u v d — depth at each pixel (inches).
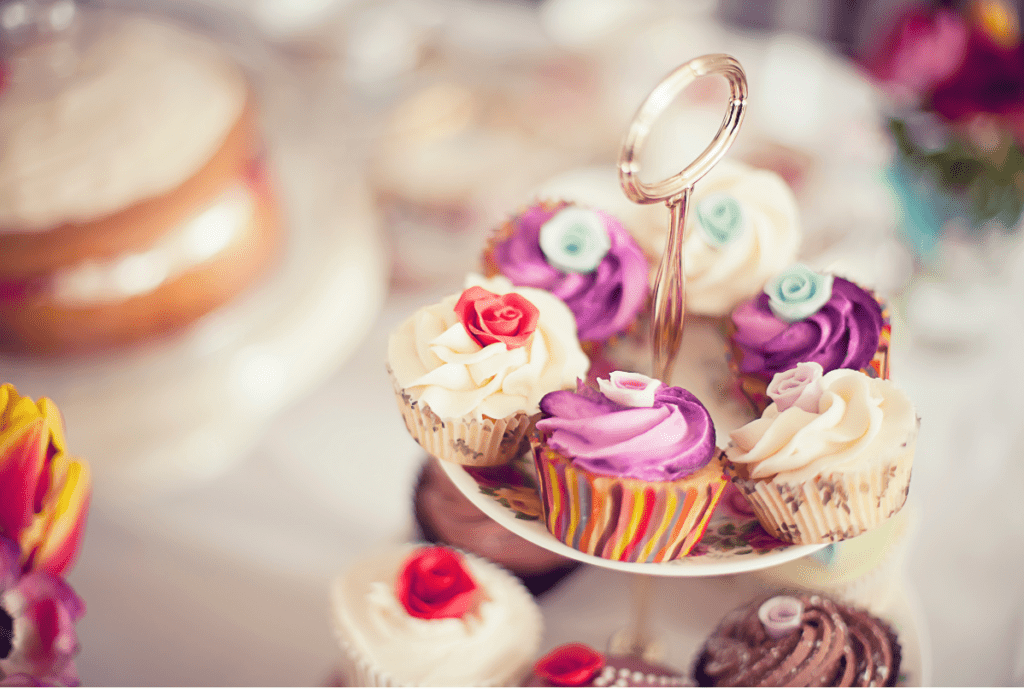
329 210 36.8
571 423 22.9
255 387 31.7
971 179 31.9
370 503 28.5
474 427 23.9
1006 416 30.7
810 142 37.2
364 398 31.6
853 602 25.8
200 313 33.2
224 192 33.8
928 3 33.5
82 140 32.3
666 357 24.6
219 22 43.4
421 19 44.8
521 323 23.9
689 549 23.5
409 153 38.0
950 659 25.1
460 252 35.5
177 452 29.8
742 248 26.1
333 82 41.3
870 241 33.6
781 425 23.2
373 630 25.4
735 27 47.6
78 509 24.4
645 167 36.2
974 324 32.3
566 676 24.4
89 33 35.3
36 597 24.1
